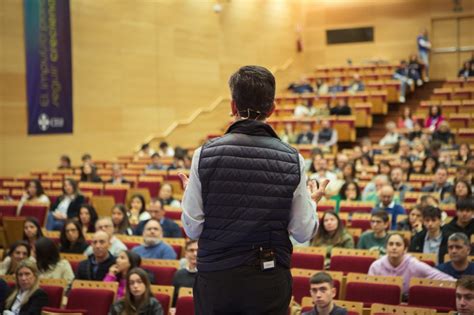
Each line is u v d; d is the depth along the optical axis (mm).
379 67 29297
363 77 28547
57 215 13523
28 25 20250
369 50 31359
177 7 25562
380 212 9930
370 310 7062
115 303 7711
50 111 20828
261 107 2975
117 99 23125
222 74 27703
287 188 2854
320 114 25312
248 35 29141
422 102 25547
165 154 22172
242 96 2963
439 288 7512
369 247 9969
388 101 27047
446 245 9242
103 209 15062
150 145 24219
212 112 26984
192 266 8719
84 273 9227
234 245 2824
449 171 16375
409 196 13812
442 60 30156
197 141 26250
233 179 2834
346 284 8023
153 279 8977
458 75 27891
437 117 23969
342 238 10109
